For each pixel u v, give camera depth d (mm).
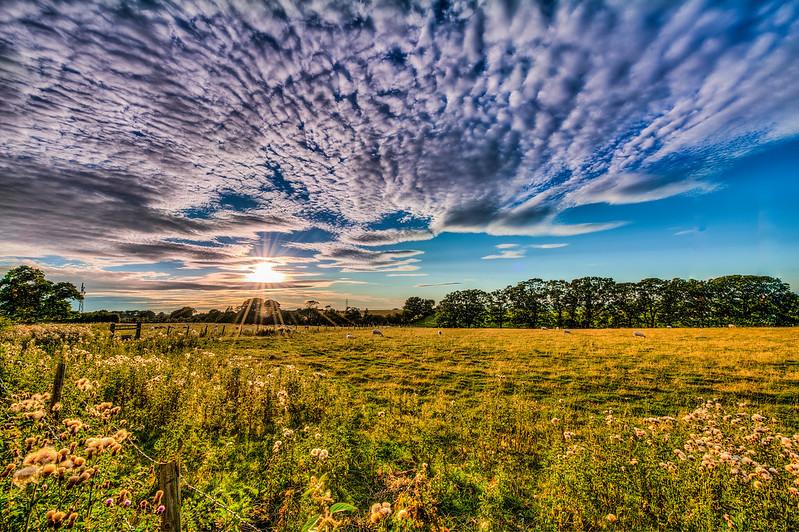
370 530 4789
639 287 84312
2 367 9609
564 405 12852
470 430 9945
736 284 74812
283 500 5875
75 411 6727
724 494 5543
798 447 7160
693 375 17062
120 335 26078
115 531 3303
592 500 6039
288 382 13461
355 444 8852
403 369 19656
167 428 7887
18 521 3115
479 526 5383
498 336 40500
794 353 21625
